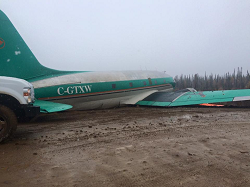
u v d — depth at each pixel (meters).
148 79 16.02
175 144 4.99
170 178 3.24
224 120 8.23
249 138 5.51
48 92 9.98
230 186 3.00
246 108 12.66
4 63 8.81
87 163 3.84
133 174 3.38
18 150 4.60
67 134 6.09
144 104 13.73
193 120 8.30
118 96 13.42
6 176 3.29
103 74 13.05
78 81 11.30
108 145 4.95
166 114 10.11
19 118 6.76
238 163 3.83
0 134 5.11
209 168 3.61
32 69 9.83
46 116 9.86
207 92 13.54
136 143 5.10
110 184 3.04
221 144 4.97
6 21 8.84
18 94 5.46
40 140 5.42
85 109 12.02
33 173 3.41
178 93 14.55
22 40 9.45
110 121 8.30
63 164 3.79
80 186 2.98
